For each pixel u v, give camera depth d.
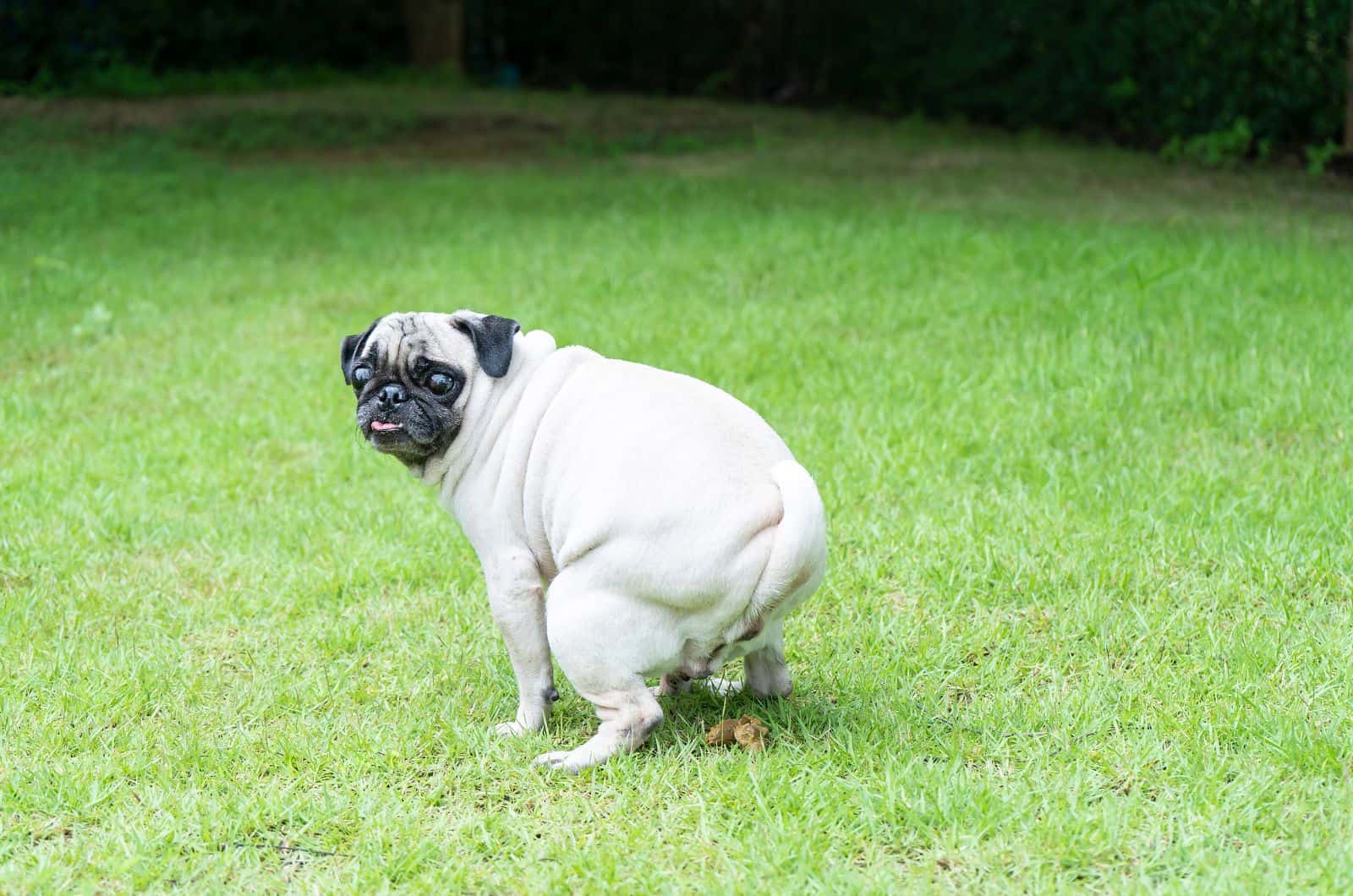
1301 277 8.70
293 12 21.31
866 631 4.80
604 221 11.73
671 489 3.71
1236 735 3.94
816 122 17.95
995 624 4.81
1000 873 3.36
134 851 3.56
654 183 13.61
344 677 4.63
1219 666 4.39
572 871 3.44
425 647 4.86
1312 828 3.46
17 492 6.27
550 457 3.96
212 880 3.46
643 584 3.73
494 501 4.05
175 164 15.07
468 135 17.05
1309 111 13.98
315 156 16.03
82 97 18.80
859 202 12.32
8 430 7.07
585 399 3.99
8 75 19.34
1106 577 5.05
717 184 13.45
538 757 3.98
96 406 7.55
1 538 5.77
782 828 3.54
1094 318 8.13
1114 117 16.23
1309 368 6.95
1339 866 3.24
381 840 3.60
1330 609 4.76
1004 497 5.81
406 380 4.02
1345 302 8.22
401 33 21.98
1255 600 4.85
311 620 5.07
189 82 19.81
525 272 9.91
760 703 4.36
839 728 4.10
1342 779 3.69
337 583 5.36
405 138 16.92
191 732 4.25
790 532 3.66
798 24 20.00
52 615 5.12
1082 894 3.27
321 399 7.54
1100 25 15.74
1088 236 10.38
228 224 11.96
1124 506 5.62
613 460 3.78
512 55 22.02
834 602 5.10
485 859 3.56
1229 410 6.70
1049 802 3.62
